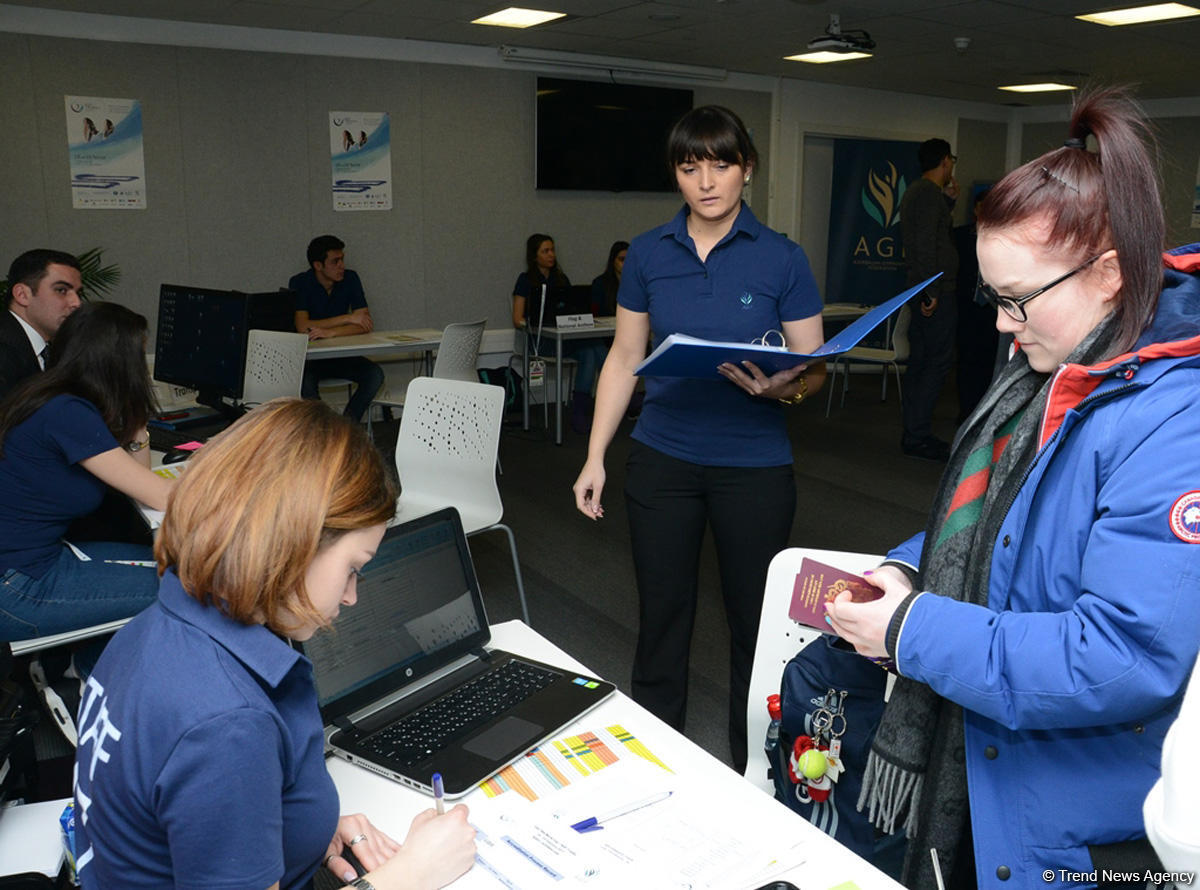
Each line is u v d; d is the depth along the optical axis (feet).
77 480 7.33
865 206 29.07
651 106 25.02
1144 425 2.96
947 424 21.94
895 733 3.89
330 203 21.24
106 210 18.75
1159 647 2.81
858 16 19.16
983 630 3.19
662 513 6.95
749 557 6.91
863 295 29.60
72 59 17.93
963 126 33.06
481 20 19.24
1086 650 2.93
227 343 10.68
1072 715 2.99
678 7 18.19
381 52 21.17
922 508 15.47
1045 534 3.28
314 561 2.88
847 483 16.92
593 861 3.39
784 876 3.33
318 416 2.97
